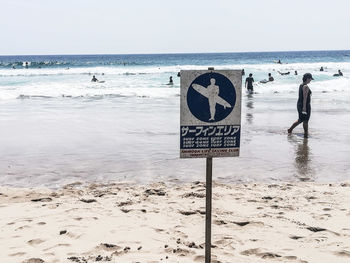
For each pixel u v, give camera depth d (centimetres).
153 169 823
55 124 1381
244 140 1109
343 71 5138
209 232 328
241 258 430
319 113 1664
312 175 781
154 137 1151
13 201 627
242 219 550
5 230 505
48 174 787
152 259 421
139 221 542
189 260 421
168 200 634
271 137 1151
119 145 1048
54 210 583
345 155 934
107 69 5612
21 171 808
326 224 533
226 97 306
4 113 1661
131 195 658
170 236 491
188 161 889
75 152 970
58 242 466
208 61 10544
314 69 5750
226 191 680
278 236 495
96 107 1858
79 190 684
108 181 741
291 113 1652
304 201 630
